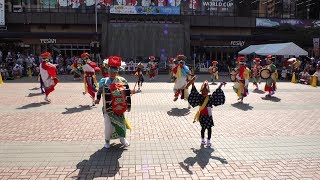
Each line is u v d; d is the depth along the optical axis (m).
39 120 10.44
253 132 9.20
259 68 18.95
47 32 35.91
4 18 35.78
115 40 35.41
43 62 13.74
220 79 26.11
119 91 7.31
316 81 21.55
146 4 38.03
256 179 5.93
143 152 7.34
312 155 7.29
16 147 7.66
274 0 42.00
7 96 15.58
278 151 7.54
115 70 7.35
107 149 7.53
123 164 6.61
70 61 30.69
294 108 13.01
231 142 8.20
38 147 7.66
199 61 35.34
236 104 13.85
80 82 22.02
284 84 22.69
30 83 21.58
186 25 36.72
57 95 15.91
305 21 40.84
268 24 40.38
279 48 28.06
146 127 9.60
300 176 6.09
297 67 25.00
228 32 40.66
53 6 37.41
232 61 35.94
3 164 6.59
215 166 6.54
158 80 24.31
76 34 35.47
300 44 38.34
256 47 32.91
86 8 37.38
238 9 40.50
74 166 6.48
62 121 10.30
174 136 8.66
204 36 37.19
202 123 7.81
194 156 7.12
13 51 36.56
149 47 35.94
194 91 7.85
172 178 5.94
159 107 12.94
